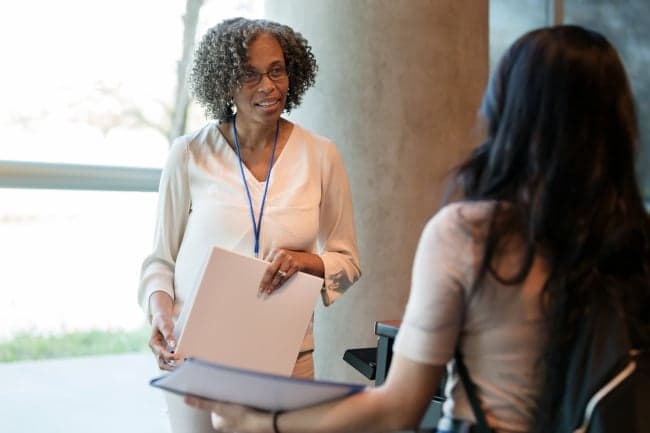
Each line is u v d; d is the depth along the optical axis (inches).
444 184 54.7
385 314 133.0
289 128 98.3
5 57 146.1
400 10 130.1
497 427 49.6
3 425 159.6
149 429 162.4
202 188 94.0
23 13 146.4
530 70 49.1
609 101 48.4
